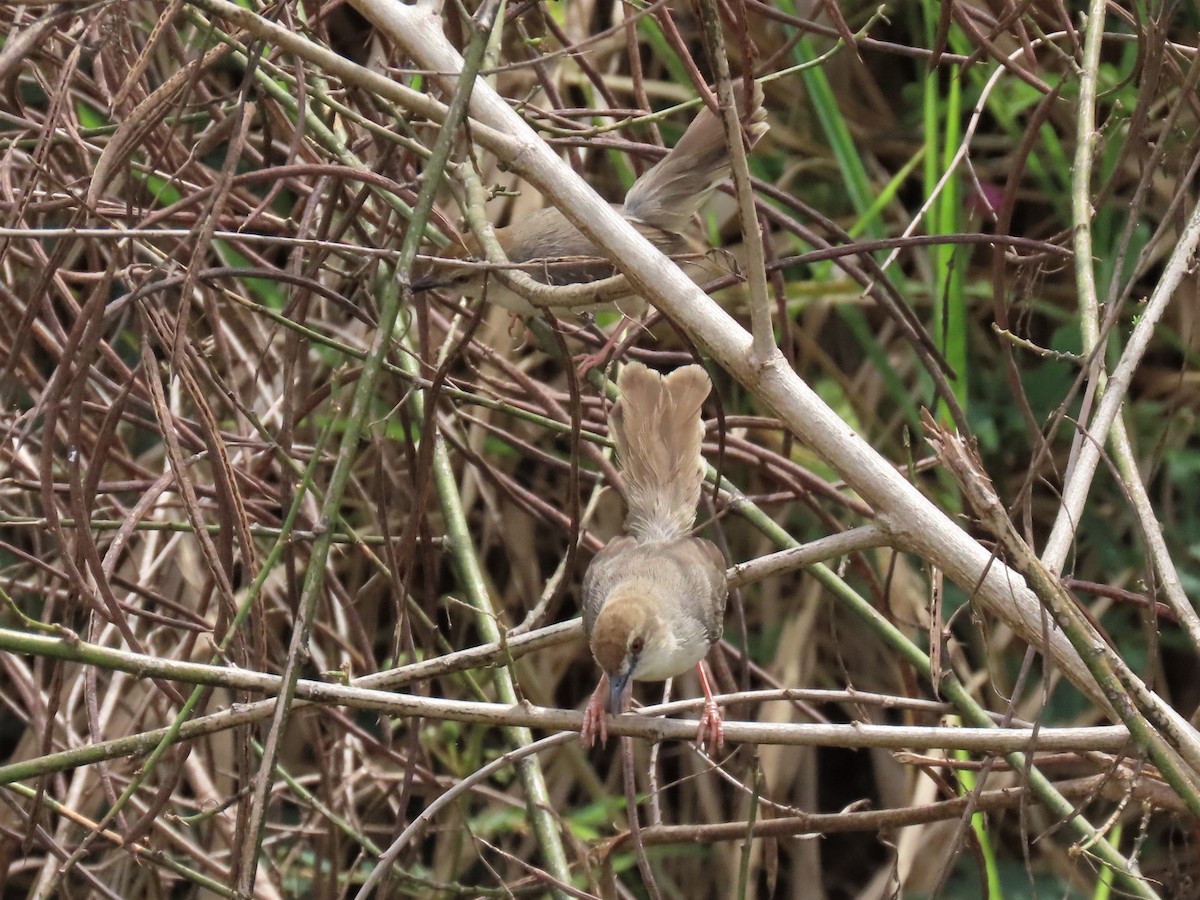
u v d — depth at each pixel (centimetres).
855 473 648
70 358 641
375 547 1068
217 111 878
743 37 680
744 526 1263
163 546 1084
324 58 628
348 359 1071
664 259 657
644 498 809
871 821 770
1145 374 1250
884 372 1214
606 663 700
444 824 1193
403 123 726
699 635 741
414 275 932
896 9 1327
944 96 1275
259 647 683
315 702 646
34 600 1099
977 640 1213
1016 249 1080
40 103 1129
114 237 638
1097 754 766
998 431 1237
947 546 647
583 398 962
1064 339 1216
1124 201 1223
